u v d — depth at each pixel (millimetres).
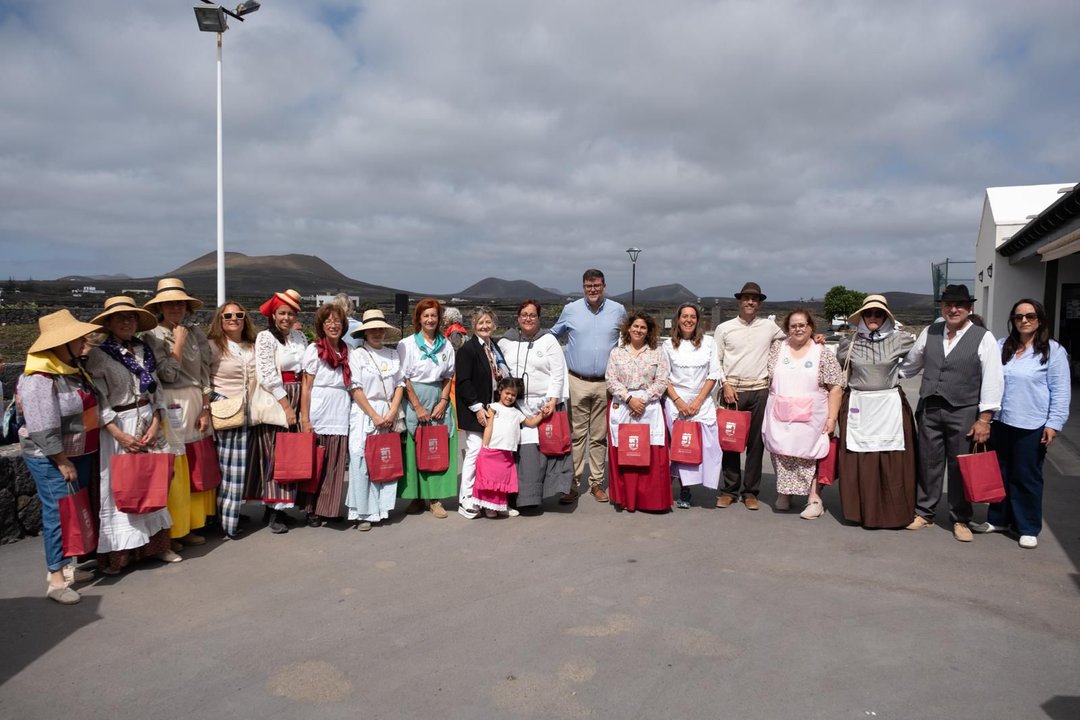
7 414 4238
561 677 3303
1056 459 7652
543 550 5055
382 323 5535
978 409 5203
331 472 5504
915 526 5492
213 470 5230
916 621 3875
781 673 3330
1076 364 13680
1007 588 4320
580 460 6586
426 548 5109
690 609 4039
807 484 5797
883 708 3035
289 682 3273
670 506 6016
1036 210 14820
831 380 5625
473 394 5762
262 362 5238
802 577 4520
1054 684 3225
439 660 3467
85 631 3809
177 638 3721
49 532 4180
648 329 5988
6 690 3227
